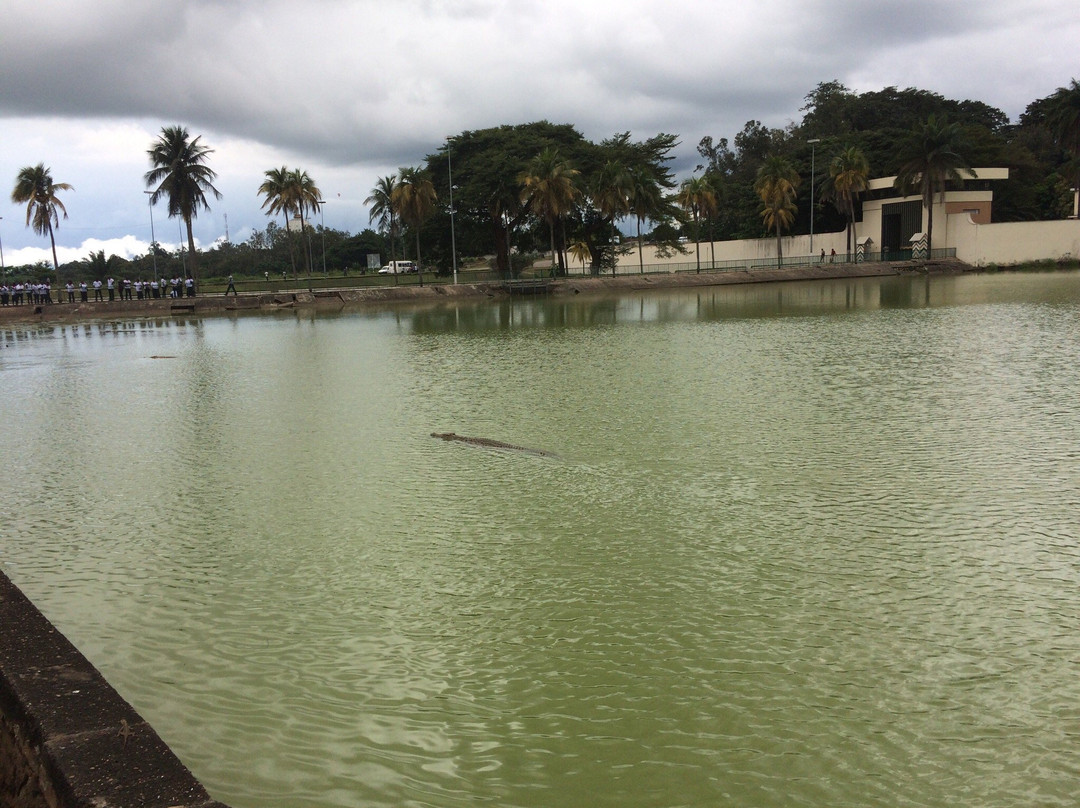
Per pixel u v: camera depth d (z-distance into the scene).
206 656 7.43
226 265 122.19
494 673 6.96
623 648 7.32
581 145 82.56
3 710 5.21
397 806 5.35
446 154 80.06
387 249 126.88
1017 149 98.00
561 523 10.62
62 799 4.11
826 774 5.57
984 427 14.85
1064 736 5.91
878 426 15.21
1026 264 82.12
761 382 20.30
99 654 7.52
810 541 9.70
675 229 89.69
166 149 67.31
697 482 12.14
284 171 75.00
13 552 10.38
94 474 14.06
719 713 6.29
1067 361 21.73
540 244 93.50
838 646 7.25
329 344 34.53
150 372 27.25
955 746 5.83
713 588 8.50
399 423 17.11
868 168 85.19
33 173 65.69
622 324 38.94
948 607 7.94
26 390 24.27
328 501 11.95
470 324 42.69
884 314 37.84
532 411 17.77
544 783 5.54
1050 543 9.43
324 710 6.48
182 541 10.55
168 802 3.93
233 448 15.52
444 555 9.68
